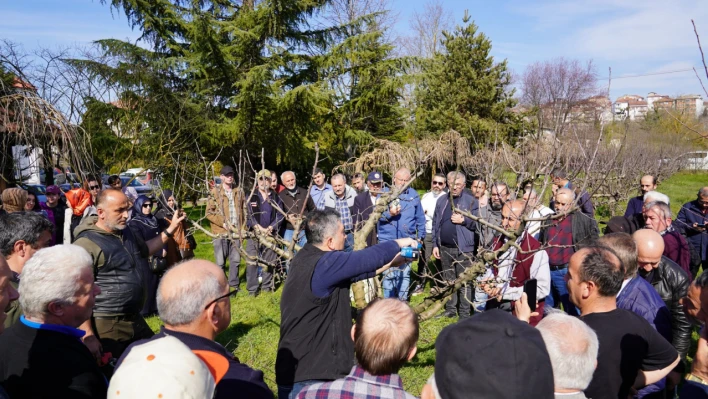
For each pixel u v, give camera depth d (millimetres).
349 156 17906
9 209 5469
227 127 13641
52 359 2012
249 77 13000
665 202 4375
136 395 1256
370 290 4121
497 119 23625
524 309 2541
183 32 14375
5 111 6777
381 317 1858
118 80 11977
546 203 6590
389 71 17219
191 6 14391
